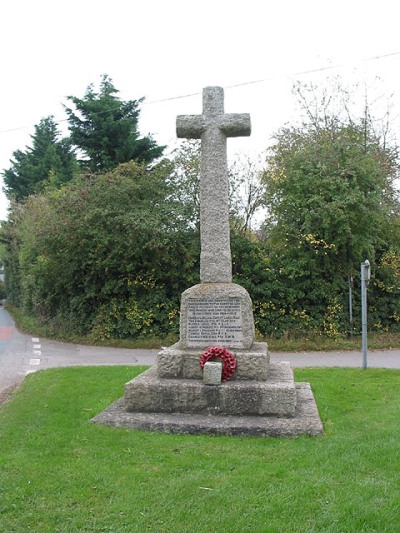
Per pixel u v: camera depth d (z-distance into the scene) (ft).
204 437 19.12
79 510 13.11
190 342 23.99
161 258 57.11
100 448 17.79
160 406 21.62
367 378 32.60
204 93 25.53
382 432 19.21
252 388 21.03
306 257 55.62
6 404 25.75
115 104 94.58
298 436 19.19
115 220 56.54
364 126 69.77
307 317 55.98
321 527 12.10
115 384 30.22
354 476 15.07
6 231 123.03
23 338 65.98
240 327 23.72
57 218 60.23
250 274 57.16
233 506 13.23
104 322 59.72
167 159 67.46
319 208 53.47
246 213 71.20
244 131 25.27
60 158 132.87
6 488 14.38
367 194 54.60
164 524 12.37
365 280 37.58
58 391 28.09
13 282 125.29
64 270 61.98
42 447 17.94
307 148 58.85
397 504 13.05
